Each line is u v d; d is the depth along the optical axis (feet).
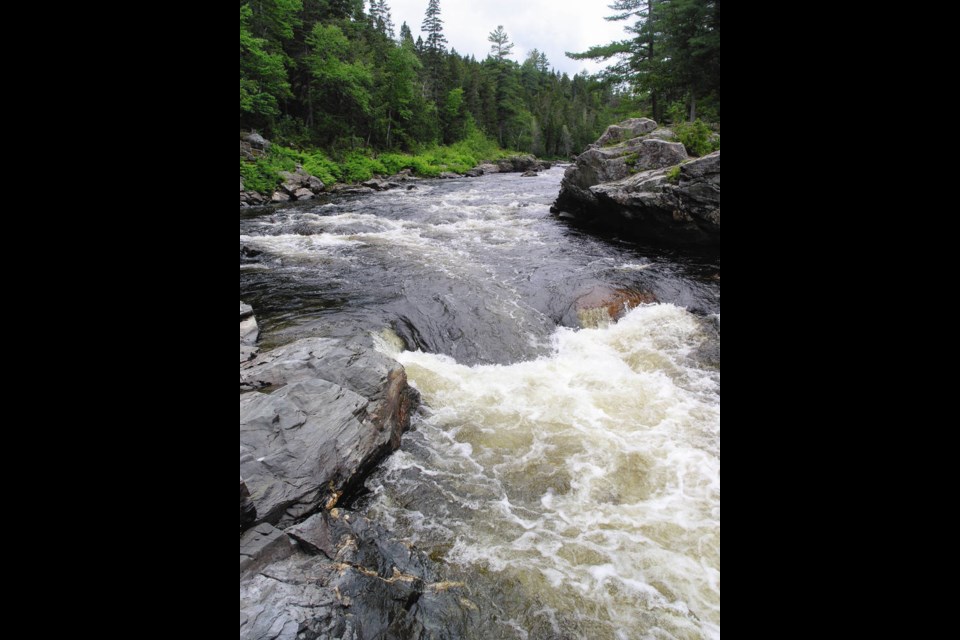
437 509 14.90
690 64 63.41
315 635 9.26
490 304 28.99
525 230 49.16
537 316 28.58
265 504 12.34
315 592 10.21
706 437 18.97
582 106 240.94
